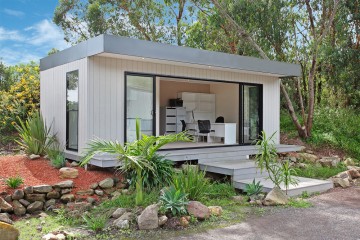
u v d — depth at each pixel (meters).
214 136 11.45
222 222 5.09
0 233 3.97
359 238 4.40
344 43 12.46
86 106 7.41
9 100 13.05
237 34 13.60
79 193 6.18
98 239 4.37
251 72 10.11
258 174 7.89
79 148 7.66
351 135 12.44
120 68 7.87
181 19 17.38
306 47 13.56
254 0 11.94
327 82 14.30
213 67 9.11
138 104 8.22
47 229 4.74
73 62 8.01
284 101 14.75
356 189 7.52
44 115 9.59
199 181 6.13
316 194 7.05
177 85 13.62
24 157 8.09
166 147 9.40
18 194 5.61
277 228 4.82
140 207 5.36
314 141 12.22
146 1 17.00
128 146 5.52
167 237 4.43
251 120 10.77
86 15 17.94
